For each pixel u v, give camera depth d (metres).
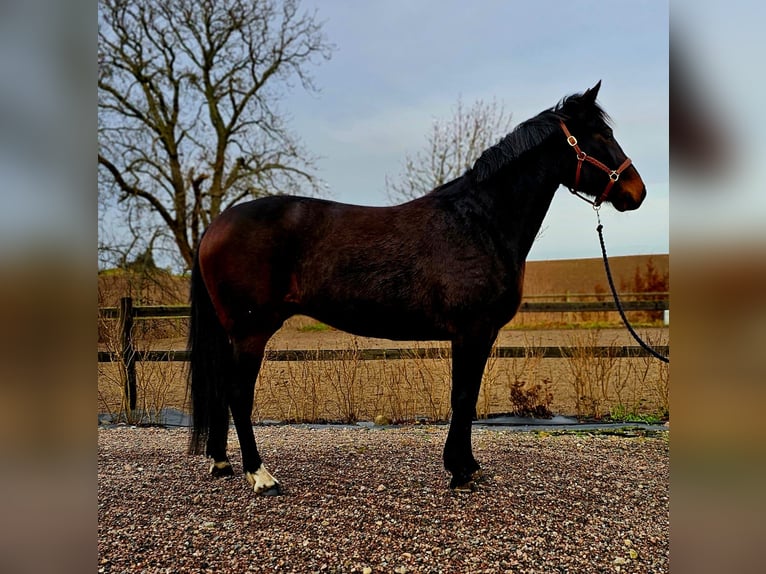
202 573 2.19
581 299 15.29
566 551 2.39
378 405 5.37
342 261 2.91
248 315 2.95
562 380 6.61
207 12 13.33
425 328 2.98
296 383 5.34
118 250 11.27
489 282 2.89
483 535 2.51
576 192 3.21
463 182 3.11
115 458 3.71
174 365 6.38
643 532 2.56
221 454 3.24
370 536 2.48
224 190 13.38
